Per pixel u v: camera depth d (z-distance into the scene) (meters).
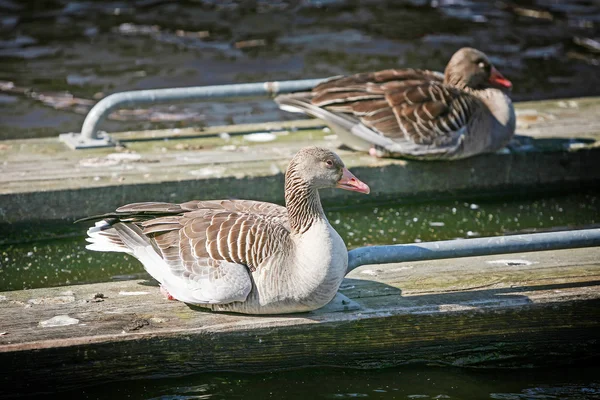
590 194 14.87
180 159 13.80
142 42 21.41
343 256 9.05
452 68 14.48
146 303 9.61
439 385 9.58
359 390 9.44
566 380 9.85
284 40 21.78
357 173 13.72
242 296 8.93
